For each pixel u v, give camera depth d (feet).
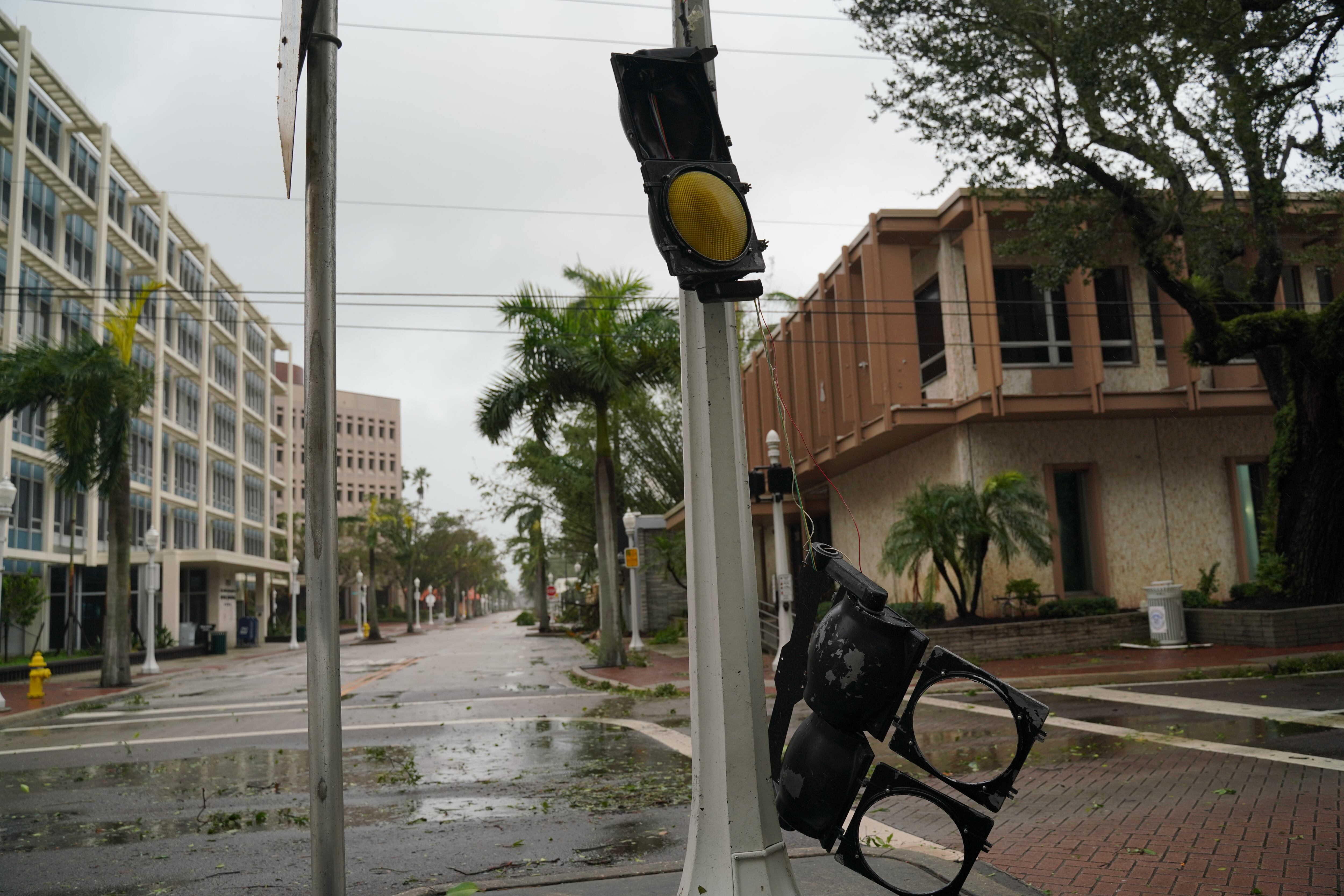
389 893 17.02
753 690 11.32
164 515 150.82
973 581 62.34
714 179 10.40
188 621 155.12
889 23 49.06
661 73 10.80
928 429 64.13
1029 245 52.95
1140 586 63.46
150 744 39.73
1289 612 48.83
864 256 63.87
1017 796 22.47
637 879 15.90
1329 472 52.70
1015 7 45.52
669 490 132.26
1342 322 48.47
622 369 66.74
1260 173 47.37
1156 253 50.16
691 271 10.15
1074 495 64.85
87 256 124.16
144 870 19.21
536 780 27.71
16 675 82.99
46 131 114.52
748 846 10.93
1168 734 29.12
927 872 15.49
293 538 174.19
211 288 172.14
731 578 11.32
